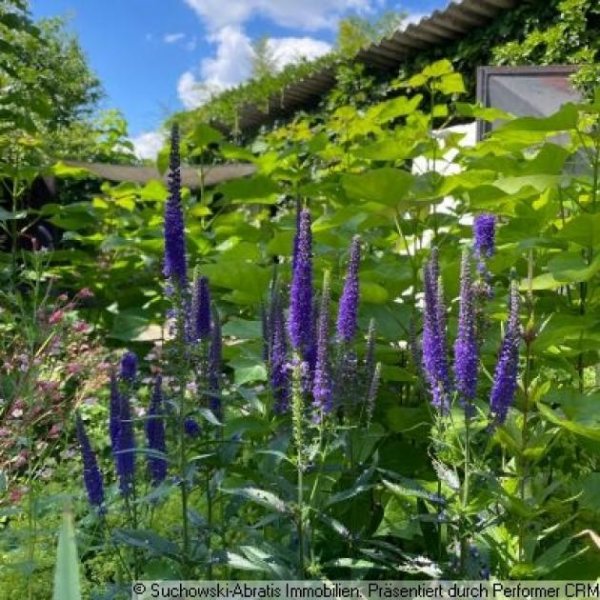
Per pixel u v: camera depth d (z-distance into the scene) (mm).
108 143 10523
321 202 4594
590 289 2848
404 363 2900
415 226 3264
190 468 1945
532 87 5449
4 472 2719
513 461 2100
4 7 4684
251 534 1961
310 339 1842
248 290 3002
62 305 4609
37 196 7273
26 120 4879
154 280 5148
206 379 2119
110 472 3369
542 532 1896
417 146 3631
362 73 9680
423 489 1948
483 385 2312
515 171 2949
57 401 3559
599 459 2447
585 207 2939
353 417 2299
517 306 1724
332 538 2201
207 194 5133
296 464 1818
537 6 7219
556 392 2232
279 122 12781
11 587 2467
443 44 8414
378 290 2697
